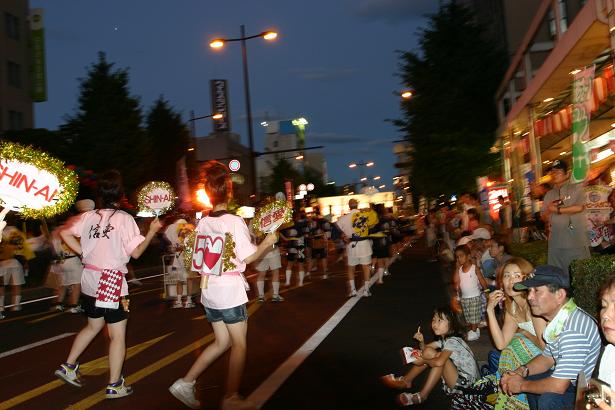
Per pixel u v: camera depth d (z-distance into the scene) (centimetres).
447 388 622
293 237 1812
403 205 5472
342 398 649
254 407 602
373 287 1631
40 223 1962
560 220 812
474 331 894
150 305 1512
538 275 450
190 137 5375
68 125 3781
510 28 3362
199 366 612
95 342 1023
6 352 989
